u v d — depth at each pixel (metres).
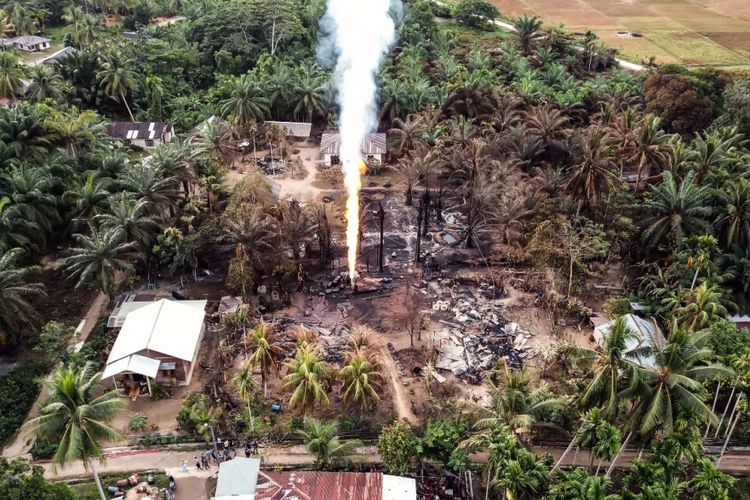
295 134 130.00
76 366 67.88
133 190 86.19
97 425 48.97
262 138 128.62
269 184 100.06
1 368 69.56
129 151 119.25
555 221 86.94
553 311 79.25
